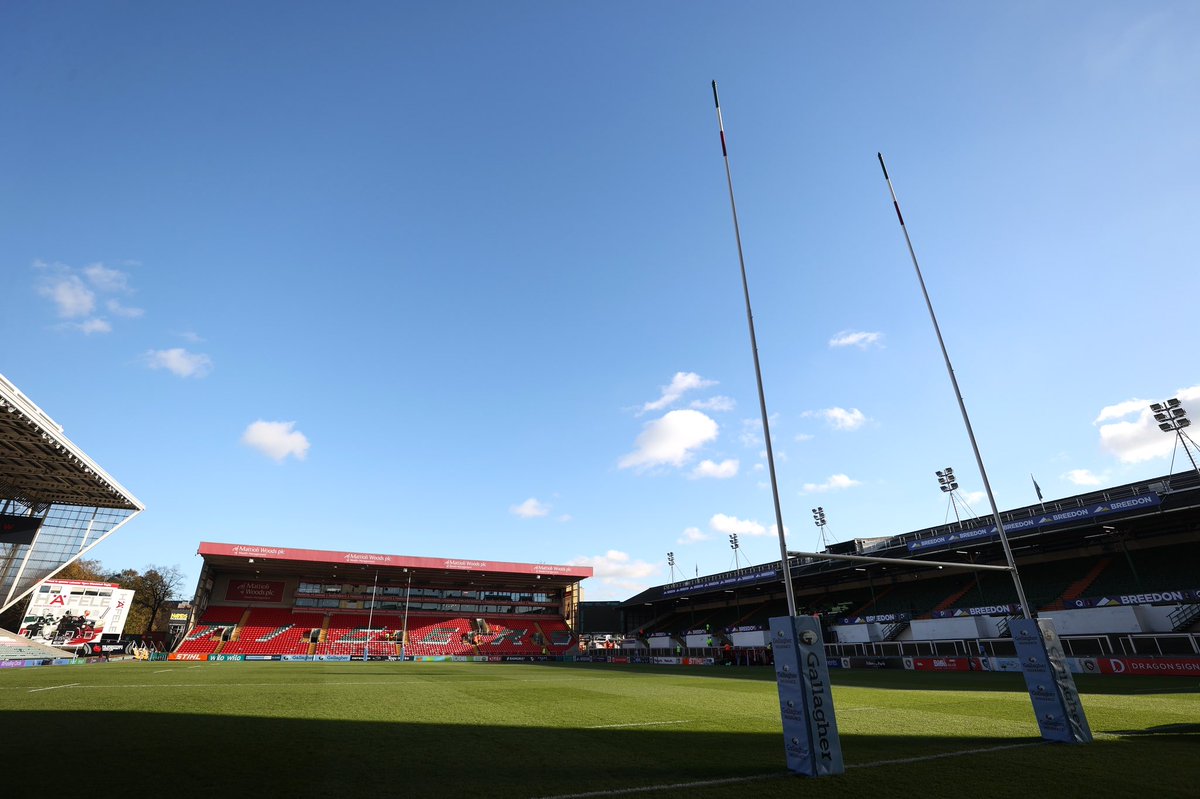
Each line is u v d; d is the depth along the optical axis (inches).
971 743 418.0
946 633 1680.6
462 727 517.3
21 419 1390.3
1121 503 1443.2
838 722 540.4
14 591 1883.6
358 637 2945.4
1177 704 630.5
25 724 481.7
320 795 282.2
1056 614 1473.9
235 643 2664.9
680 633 2874.0
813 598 2541.8
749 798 274.7
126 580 3769.7
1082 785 290.2
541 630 3339.1
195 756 367.2
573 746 424.8
